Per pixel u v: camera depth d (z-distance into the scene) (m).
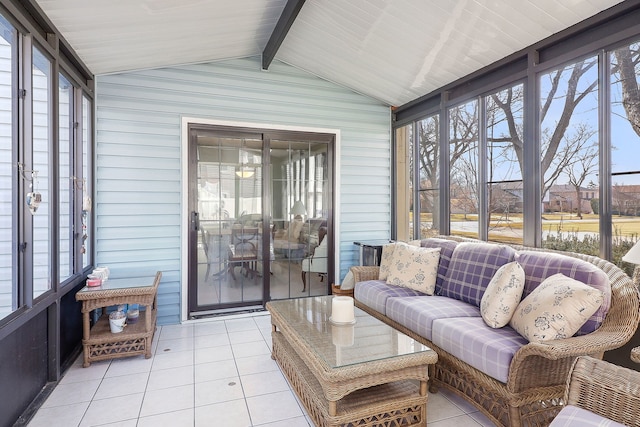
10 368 2.06
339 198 4.63
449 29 3.00
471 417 2.19
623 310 1.96
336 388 1.81
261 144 4.29
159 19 2.85
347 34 3.45
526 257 2.59
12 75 2.12
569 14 2.53
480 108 3.51
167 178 3.85
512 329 2.23
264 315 4.15
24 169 2.16
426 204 4.39
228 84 4.08
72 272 3.10
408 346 2.09
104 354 2.89
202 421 2.13
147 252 3.79
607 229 2.42
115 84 3.67
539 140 2.93
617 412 1.26
